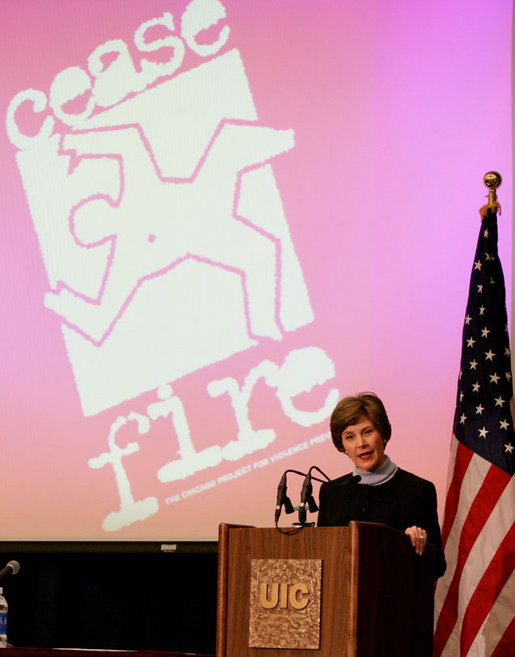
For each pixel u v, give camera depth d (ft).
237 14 26.37
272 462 23.82
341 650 12.73
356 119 24.79
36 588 26.50
